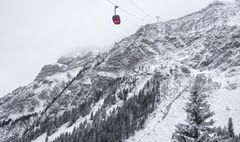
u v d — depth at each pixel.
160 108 115.62
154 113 114.44
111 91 161.88
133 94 144.00
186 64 165.50
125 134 109.50
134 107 125.94
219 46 166.00
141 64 193.88
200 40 194.25
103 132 118.44
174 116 101.38
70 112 180.25
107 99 155.25
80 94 199.75
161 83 136.75
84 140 121.94
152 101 123.31
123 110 127.12
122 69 199.50
